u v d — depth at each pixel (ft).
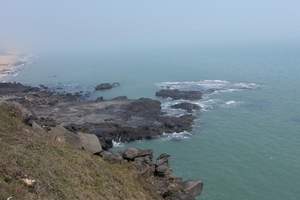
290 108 359.05
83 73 652.48
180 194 139.74
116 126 297.33
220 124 315.37
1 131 110.32
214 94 428.56
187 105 366.43
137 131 289.53
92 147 133.49
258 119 327.26
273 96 410.31
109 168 123.24
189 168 234.17
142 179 132.57
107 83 508.94
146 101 370.32
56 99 389.19
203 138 285.02
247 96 413.39
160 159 150.82
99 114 332.80
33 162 94.22
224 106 371.56
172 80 537.65
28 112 133.28
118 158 137.18
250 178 219.61
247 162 241.55
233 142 275.80
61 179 94.07
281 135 287.28
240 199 196.75
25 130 118.21
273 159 245.24
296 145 266.57
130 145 276.21
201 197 198.80
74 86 522.47
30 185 81.61
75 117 321.52
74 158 113.39
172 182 144.15
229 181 216.13
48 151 108.58
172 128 302.25
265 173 225.56
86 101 388.98
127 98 399.03
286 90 437.99
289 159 244.22
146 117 327.06
